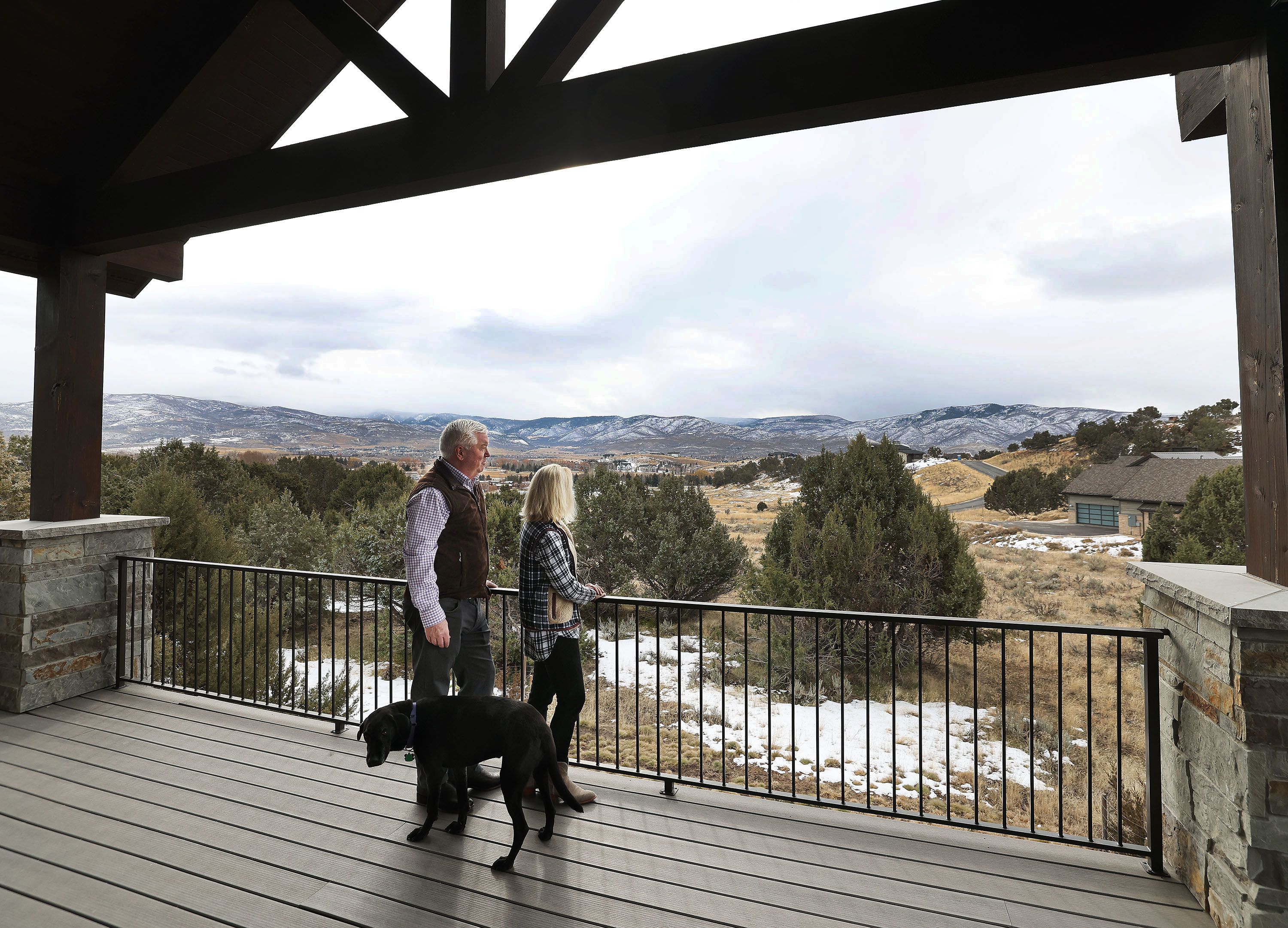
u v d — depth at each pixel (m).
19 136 3.87
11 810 2.82
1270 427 2.14
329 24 3.15
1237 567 2.54
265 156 3.41
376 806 2.88
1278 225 2.02
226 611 9.48
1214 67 2.36
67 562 4.23
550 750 2.52
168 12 3.82
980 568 22.88
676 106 2.56
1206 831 2.16
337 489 28.14
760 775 7.32
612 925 2.08
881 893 2.28
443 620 2.67
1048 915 2.16
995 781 7.56
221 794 2.98
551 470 2.79
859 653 11.30
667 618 14.41
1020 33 2.15
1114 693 10.59
